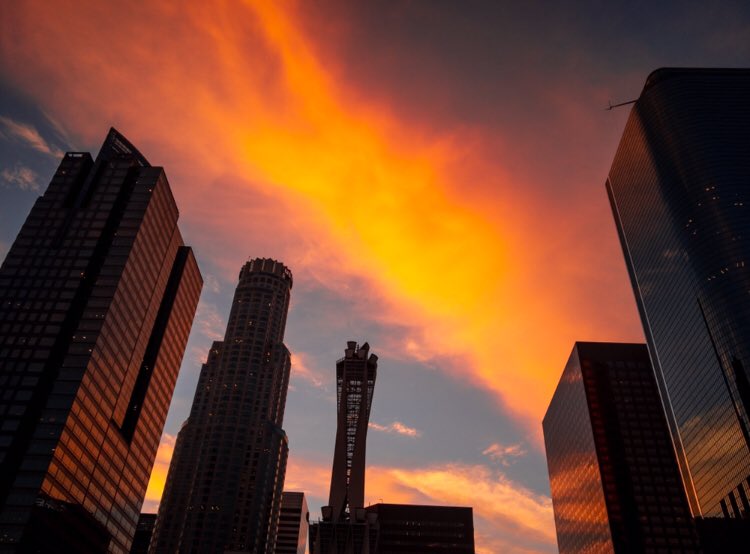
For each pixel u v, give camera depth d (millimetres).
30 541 130750
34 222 184250
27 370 153750
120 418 173750
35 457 139000
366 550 188125
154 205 194500
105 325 162875
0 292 167875
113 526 171125
